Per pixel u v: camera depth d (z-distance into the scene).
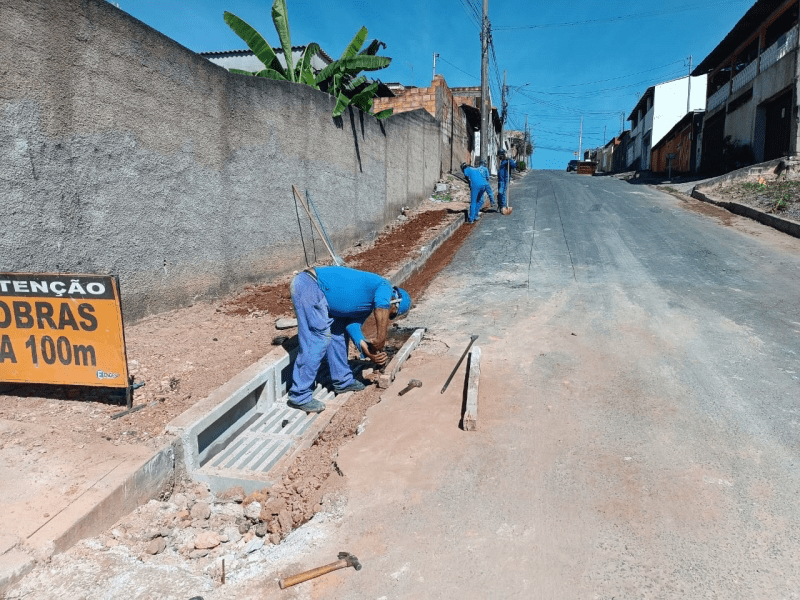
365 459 4.11
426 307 7.95
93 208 5.50
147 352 5.43
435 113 20.92
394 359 5.78
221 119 7.30
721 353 5.85
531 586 2.87
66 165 5.18
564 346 6.21
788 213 12.20
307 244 9.64
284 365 5.48
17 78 4.68
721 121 24.84
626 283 8.69
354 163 11.56
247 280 8.05
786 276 8.54
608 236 12.12
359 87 12.84
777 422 4.43
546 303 7.85
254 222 8.12
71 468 3.49
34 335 4.29
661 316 7.10
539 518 3.39
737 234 11.57
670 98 37.88
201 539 3.32
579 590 2.83
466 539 3.23
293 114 8.98
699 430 4.34
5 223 4.67
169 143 6.43
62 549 2.93
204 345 5.77
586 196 19.17
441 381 5.37
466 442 4.26
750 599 2.75
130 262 6.02
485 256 10.89
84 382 4.29
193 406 4.35
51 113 5.00
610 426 4.45
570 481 3.75
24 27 4.71
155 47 6.14
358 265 9.56
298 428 4.88
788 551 3.06
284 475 4.07
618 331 6.64
